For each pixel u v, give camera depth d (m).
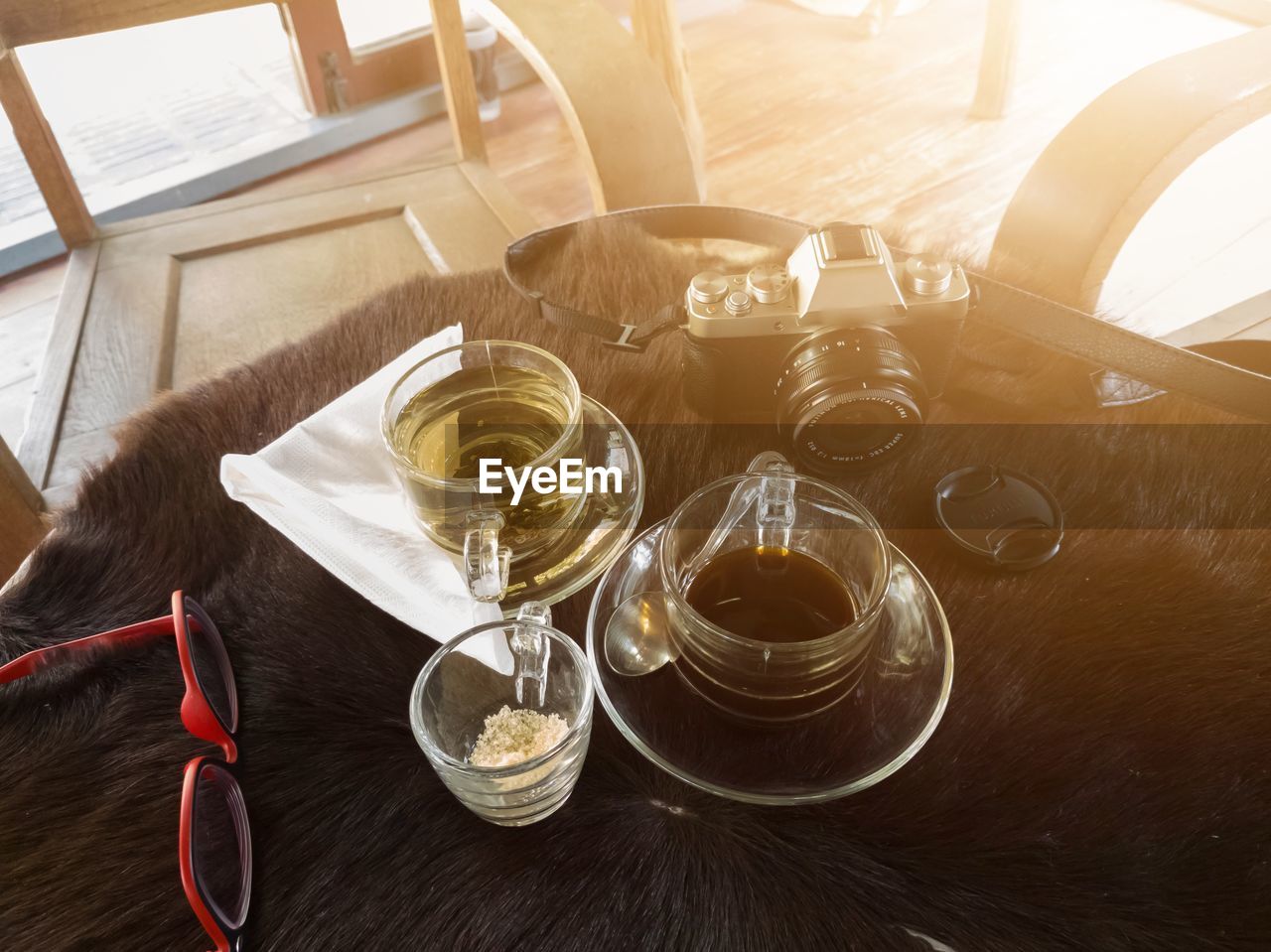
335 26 1.78
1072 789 0.48
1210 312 1.36
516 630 0.50
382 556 0.55
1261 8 2.01
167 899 0.46
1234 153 1.67
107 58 1.92
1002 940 0.44
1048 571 0.56
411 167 1.18
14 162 1.78
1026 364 0.69
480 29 1.82
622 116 0.91
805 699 0.46
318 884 0.46
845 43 2.11
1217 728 0.50
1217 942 0.43
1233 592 0.55
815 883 0.45
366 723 0.52
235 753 0.50
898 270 0.61
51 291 1.64
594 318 0.66
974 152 1.79
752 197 1.72
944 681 0.50
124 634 0.55
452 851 0.47
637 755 0.51
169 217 1.11
